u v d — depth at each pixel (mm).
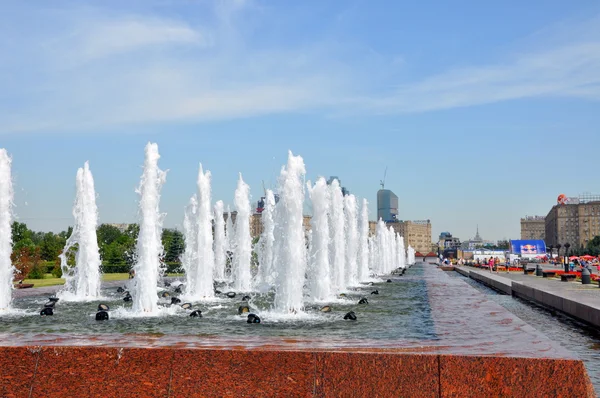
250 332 16422
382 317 19953
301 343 11141
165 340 10867
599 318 22328
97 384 8930
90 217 31438
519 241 136750
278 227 24859
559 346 10695
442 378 8531
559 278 64188
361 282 46344
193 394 8812
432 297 27469
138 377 8906
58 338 11320
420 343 11656
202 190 32094
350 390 8656
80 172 31594
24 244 74000
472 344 11141
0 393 8938
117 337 11461
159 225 24500
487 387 8406
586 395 8102
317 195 31156
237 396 8758
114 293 32719
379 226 80188
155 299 23625
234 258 39375
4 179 25438
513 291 42188
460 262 147625
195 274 31547
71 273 53531
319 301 28062
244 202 38656
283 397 8727
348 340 12281
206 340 11055
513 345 10883
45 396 8914
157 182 24875
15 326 18844
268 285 40688
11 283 25469
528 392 8273
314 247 30734
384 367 8680
